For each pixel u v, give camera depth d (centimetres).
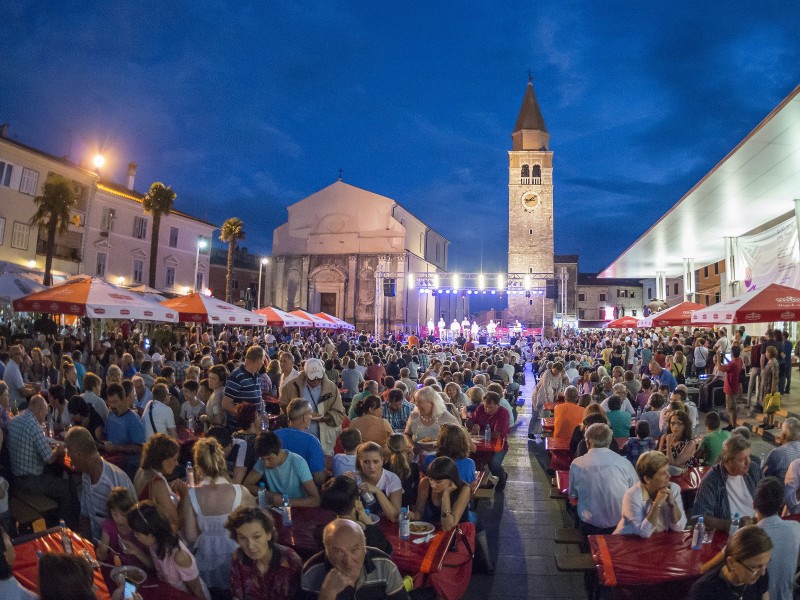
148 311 1434
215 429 623
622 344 2933
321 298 6444
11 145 3275
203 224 5334
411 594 502
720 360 1917
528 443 1533
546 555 750
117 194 4319
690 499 740
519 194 6794
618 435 1031
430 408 884
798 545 438
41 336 1941
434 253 8075
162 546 432
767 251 2577
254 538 397
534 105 7012
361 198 6400
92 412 870
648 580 448
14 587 369
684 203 2527
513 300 6656
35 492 741
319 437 891
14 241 3400
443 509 559
